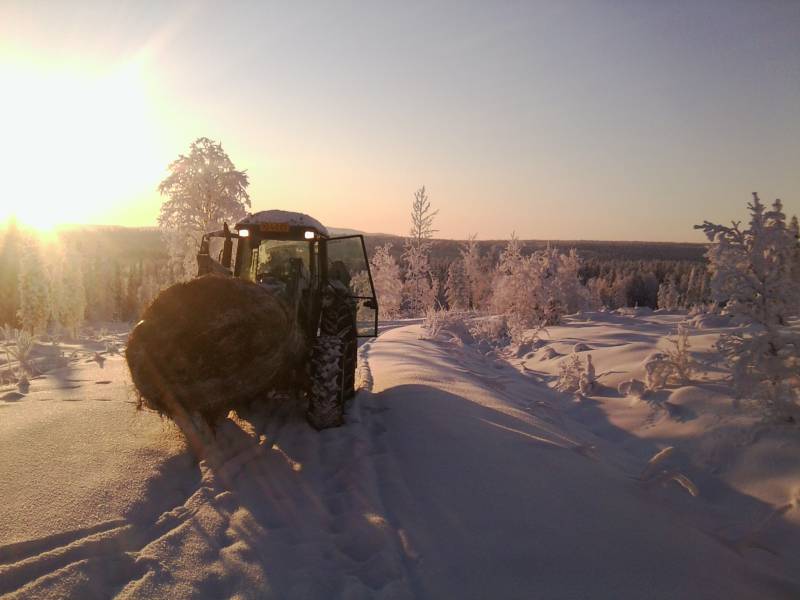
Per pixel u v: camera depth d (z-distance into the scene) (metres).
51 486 4.34
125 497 4.24
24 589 2.96
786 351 6.11
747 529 4.70
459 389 8.55
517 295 22.39
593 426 8.11
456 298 50.41
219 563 3.46
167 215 19.83
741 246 6.23
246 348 5.02
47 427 5.95
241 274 7.46
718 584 3.53
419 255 32.53
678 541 4.11
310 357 6.64
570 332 17.28
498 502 4.43
